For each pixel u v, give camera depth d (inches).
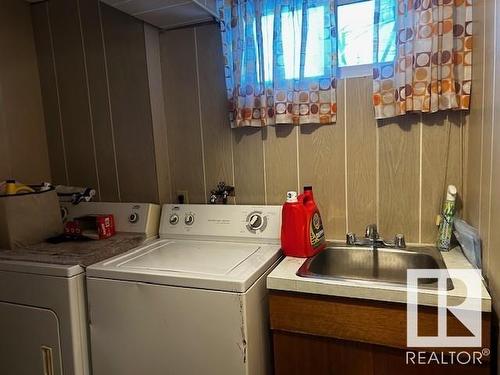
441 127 62.5
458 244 63.1
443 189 63.6
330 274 65.9
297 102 69.7
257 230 68.1
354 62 67.7
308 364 52.4
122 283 54.5
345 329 49.6
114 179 84.7
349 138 68.3
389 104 63.7
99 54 82.2
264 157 74.7
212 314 49.5
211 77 77.1
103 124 84.1
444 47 58.7
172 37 79.3
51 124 89.7
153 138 79.2
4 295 60.6
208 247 66.8
